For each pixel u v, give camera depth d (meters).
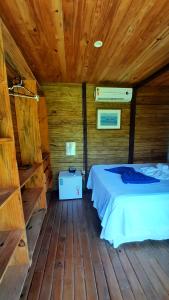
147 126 3.68
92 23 1.44
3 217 1.39
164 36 1.67
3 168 1.31
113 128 3.56
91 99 3.43
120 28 1.52
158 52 2.02
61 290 1.43
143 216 1.86
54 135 3.43
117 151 3.67
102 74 2.83
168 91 3.62
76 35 1.62
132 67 2.51
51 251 1.89
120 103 3.52
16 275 1.35
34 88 2.13
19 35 1.60
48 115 3.36
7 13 1.30
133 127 3.62
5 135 1.26
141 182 2.22
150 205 1.85
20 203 1.36
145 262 1.73
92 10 1.28
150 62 2.32
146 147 3.75
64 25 1.46
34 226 2.00
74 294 1.39
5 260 1.08
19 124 2.19
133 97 3.53
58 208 2.91
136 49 1.93
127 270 1.63
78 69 2.57
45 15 1.33
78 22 1.42
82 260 1.76
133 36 1.66
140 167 3.02
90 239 2.09
